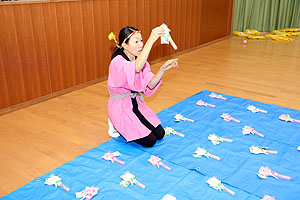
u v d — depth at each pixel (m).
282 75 3.71
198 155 2.02
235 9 6.08
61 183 1.76
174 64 2.04
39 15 2.81
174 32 4.49
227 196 1.65
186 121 2.52
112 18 3.48
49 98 3.06
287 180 1.77
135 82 1.95
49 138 2.30
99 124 2.52
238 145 2.15
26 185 1.76
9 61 2.68
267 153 2.04
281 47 5.18
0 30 2.56
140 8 3.80
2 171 1.91
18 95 2.80
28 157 2.06
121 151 2.10
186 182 1.77
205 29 5.21
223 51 4.93
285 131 2.34
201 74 3.76
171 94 3.13
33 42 2.82
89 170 1.89
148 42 1.79
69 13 3.04
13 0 2.66
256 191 1.68
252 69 3.95
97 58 3.45
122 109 2.10
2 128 2.45
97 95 3.15
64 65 3.13
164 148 2.13
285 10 6.67
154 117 2.21
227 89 3.25
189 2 4.64
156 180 1.79
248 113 2.65
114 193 1.69
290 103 2.88
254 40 5.78
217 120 2.53
